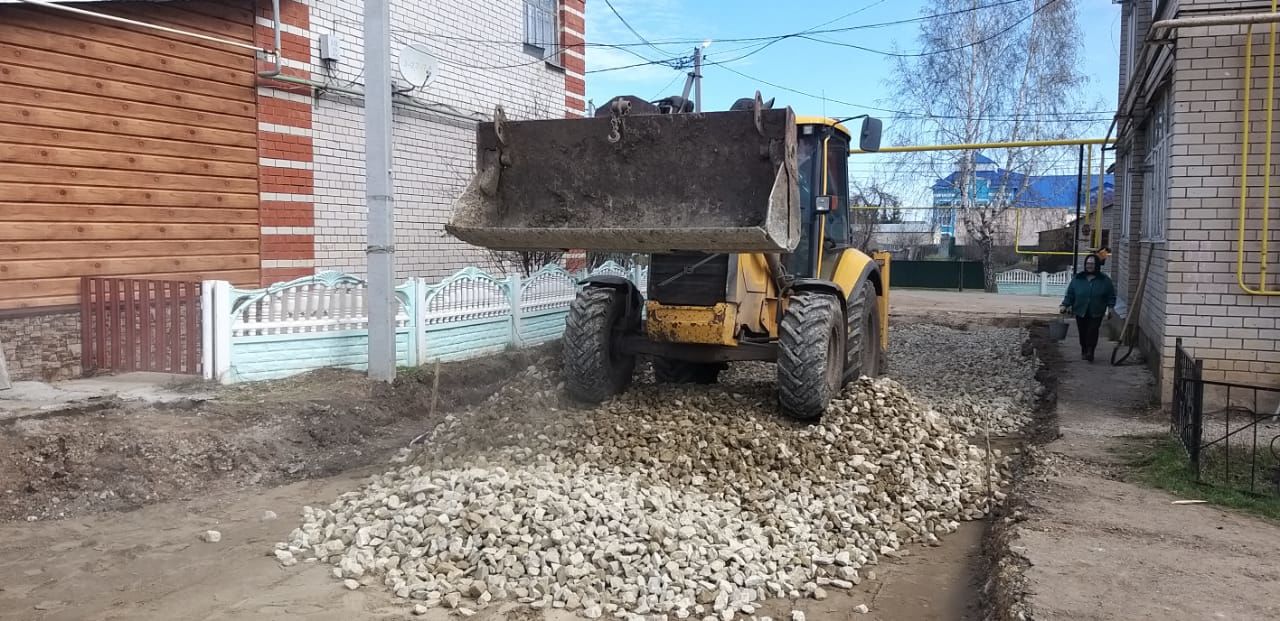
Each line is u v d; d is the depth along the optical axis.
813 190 7.14
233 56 8.77
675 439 5.84
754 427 6.06
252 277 9.09
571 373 6.80
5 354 7.05
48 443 5.59
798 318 6.23
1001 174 28.67
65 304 7.44
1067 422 7.36
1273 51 6.98
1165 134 9.16
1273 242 7.18
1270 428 6.76
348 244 10.19
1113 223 16.45
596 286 7.09
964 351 12.21
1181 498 5.27
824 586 4.41
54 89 7.26
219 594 4.07
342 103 10.02
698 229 4.98
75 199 7.45
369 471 6.21
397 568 4.32
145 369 7.45
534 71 13.66
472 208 5.72
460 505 4.70
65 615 3.85
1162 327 7.81
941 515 5.50
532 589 4.06
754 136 5.32
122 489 5.47
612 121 5.57
